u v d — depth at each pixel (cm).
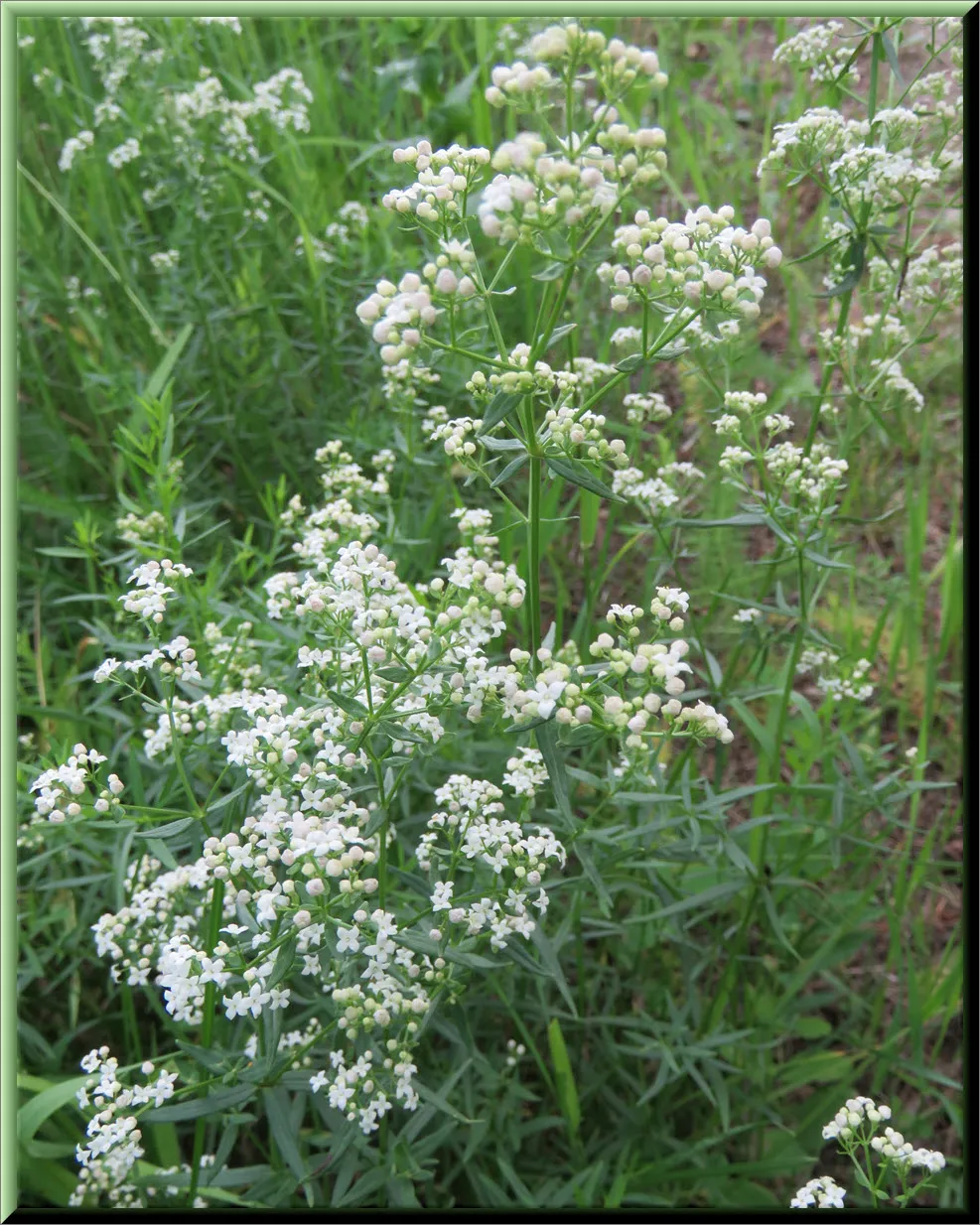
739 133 62
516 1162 40
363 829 31
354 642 32
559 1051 38
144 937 38
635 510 53
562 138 31
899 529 55
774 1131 42
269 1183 34
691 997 40
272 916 30
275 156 57
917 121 38
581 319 52
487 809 33
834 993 43
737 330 39
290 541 48
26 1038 40
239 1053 33
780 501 40
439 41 68
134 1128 32
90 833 40
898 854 42
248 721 34
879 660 51
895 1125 42
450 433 35
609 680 32
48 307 56
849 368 40
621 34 66
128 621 42
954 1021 45
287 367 53
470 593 34
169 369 44
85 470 54
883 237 41
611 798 34
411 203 31
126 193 62
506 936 32
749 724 40
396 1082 33
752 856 42
